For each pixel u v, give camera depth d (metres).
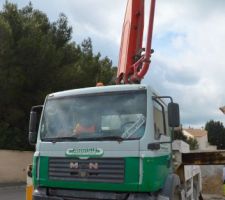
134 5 11.41
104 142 8.12
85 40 38.31
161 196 8.32
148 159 7.88
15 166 28.59
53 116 8.90
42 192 8.63
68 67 31.06
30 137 9.35
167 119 9.28
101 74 33.72
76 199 8.27
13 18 28.67
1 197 19.72
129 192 7.92
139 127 8.09
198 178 14.75
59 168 8.43
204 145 101.12
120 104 8.43
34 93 29.66
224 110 14.76
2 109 29.02
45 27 32.50
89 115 8.56
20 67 27.92
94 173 8.09
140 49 10.95
